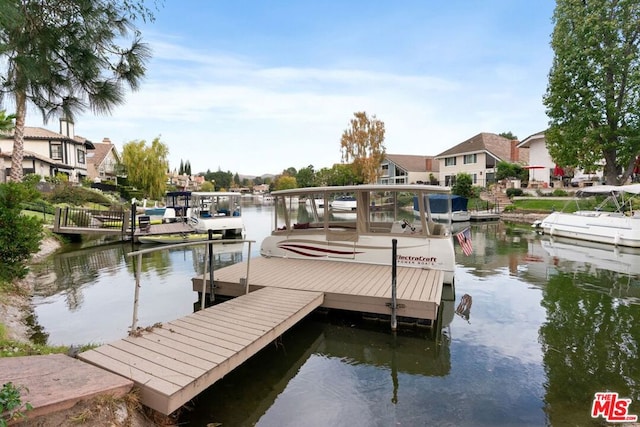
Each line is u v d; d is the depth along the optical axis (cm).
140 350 412
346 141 4162
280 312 554
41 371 333
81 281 975
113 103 501
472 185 3531
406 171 4925
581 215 1730
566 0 1975
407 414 393
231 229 1847
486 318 689
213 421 381
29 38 425
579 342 577
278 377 477
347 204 940
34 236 810
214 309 567
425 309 602
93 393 300
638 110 1806
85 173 4028
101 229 1636
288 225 993
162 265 1210
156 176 3938
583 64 1902
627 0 1775
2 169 1841
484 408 404
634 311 720
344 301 650
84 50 455
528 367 498
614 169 1970
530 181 3247
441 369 495
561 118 2048
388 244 882
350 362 520
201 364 380
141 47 498
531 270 1105
